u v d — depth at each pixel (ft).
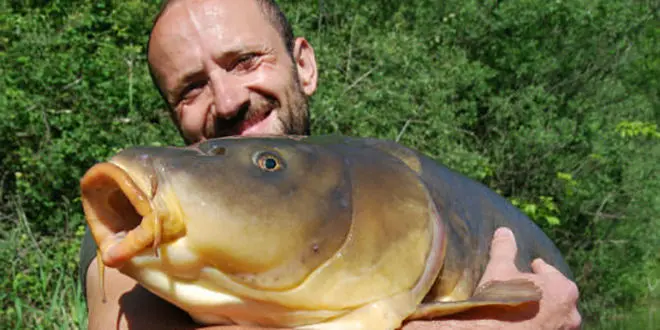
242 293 1.65
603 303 8.73
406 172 1.85
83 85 6.79
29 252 5.67
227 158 1.65
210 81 2.75
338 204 1.70
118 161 1.58
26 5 7.97
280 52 2.85
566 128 9.16
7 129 6.46
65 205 6.34
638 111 10.39
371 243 1.71
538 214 8.70
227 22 2.75
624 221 9.18
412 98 8.07
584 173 9.35
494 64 9.79
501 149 9.02
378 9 9.45
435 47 9.51
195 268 1.61
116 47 7.56
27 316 5.06
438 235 1.82
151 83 6.98
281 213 1.64
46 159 6.23
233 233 1.60
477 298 1.81
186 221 1.58
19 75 6.82
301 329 1.68
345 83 7.86
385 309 1.68
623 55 10.53
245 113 2.75
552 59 9.75
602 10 10.35
